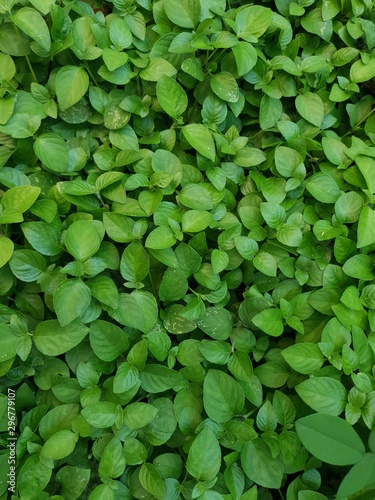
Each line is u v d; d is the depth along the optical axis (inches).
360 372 15.2
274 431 15.7
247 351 16.4
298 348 15.5
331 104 18.6
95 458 15.2
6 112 15.9
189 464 14.0
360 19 18.8
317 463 15.5
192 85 18.2
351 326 15.7
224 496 14.7
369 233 16.0
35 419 15.1
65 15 16.2
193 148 18.3
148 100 17.2
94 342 15.0
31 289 15.8
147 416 14.4
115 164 16.6
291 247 16.9
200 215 15.9
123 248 16.8
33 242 14.8
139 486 14.8
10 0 15.8
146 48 18.0
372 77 19.1
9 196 14.9
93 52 16.6
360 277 16.3
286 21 18.2
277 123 17.6
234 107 17.6
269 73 17.7
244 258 16.4
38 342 14.5
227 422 15.0
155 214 16.0
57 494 14.9
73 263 14.5
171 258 15.4
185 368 15.6
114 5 17.6
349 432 13.7
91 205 16.0
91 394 14.9
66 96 16.4
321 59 18.2
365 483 13.6
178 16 17.3
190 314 15.3
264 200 17.5
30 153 16.7
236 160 17.5
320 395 14.9
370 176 17.2
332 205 17.5
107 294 14.7
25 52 17.0
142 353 14.8
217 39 17.0
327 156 17.8
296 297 16.5
